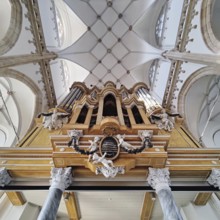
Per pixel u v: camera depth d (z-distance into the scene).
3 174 4.77
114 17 13.88
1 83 10.21
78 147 4.47
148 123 5.38
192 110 9.68
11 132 10.31
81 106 6.55
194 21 8.29
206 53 7.34
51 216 3.59
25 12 8.48
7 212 5.51
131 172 4.66
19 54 8.09
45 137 6.62
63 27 13.41
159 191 4.21
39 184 4.93
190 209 5.68
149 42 13.67
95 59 15.18
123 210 5.91
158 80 12.73
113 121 4.96
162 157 4.48
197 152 5.37
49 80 11.01
